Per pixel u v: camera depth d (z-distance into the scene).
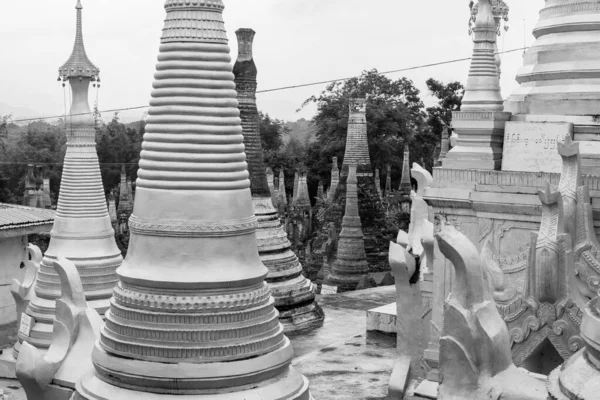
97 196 23.78
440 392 10.17
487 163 17.89
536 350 14.12
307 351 24.86
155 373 11.89
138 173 12.67
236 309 12.22
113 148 80.38
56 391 15.21
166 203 12.30
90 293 23.22
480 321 9.93
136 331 12.14
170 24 12.61
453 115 18.38
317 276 43.88
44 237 43.28
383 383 20.41
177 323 12.05
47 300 23.39
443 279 18.16
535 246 13.94
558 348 13.80
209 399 11.90
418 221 21.09
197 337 12.00
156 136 12.47
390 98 83.00
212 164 12.38
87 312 15.74
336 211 43.88
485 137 18.02
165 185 12.33
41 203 55.31
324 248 43.09
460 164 18.22
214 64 12.53
